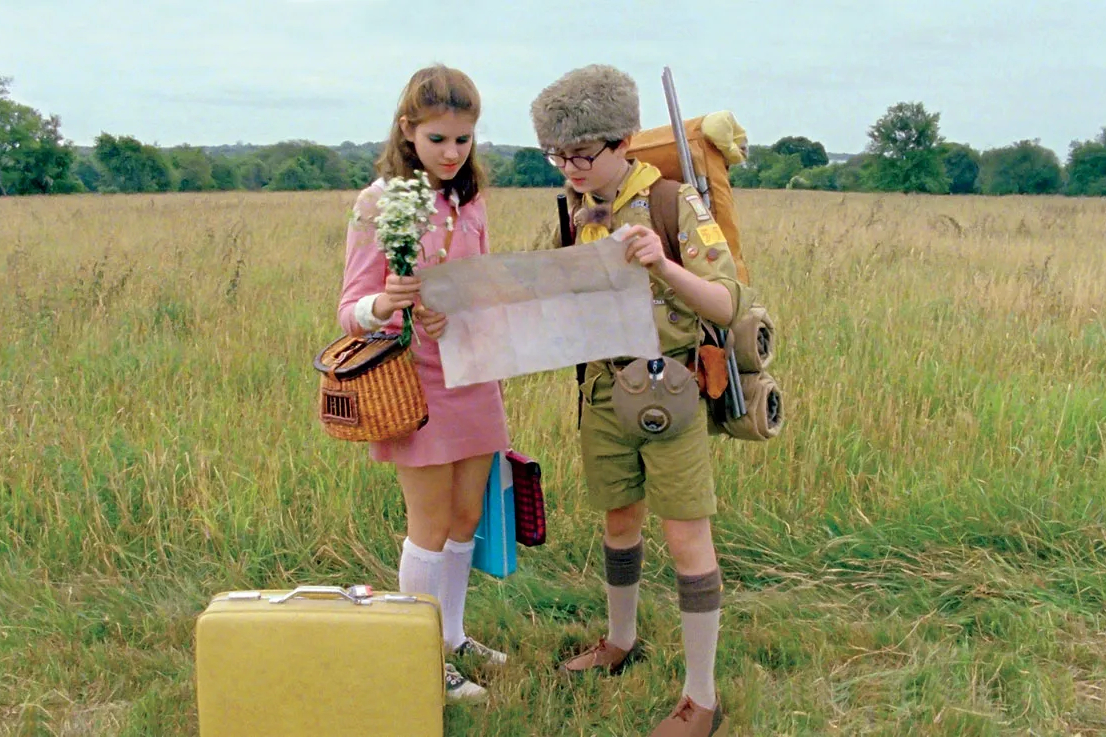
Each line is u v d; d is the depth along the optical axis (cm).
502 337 251
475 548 325
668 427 260
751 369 274
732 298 252
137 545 397
